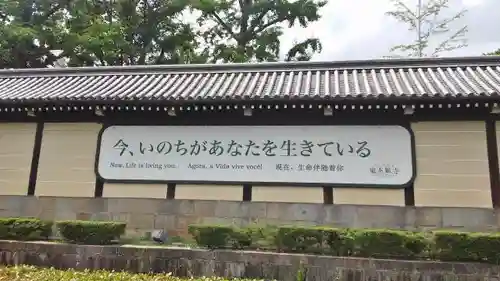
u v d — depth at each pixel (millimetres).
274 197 12406
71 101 12812
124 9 37188
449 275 8617
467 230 11359
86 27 36281
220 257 9414
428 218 11578
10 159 13969
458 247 9047
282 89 13391
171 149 13203
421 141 12109
